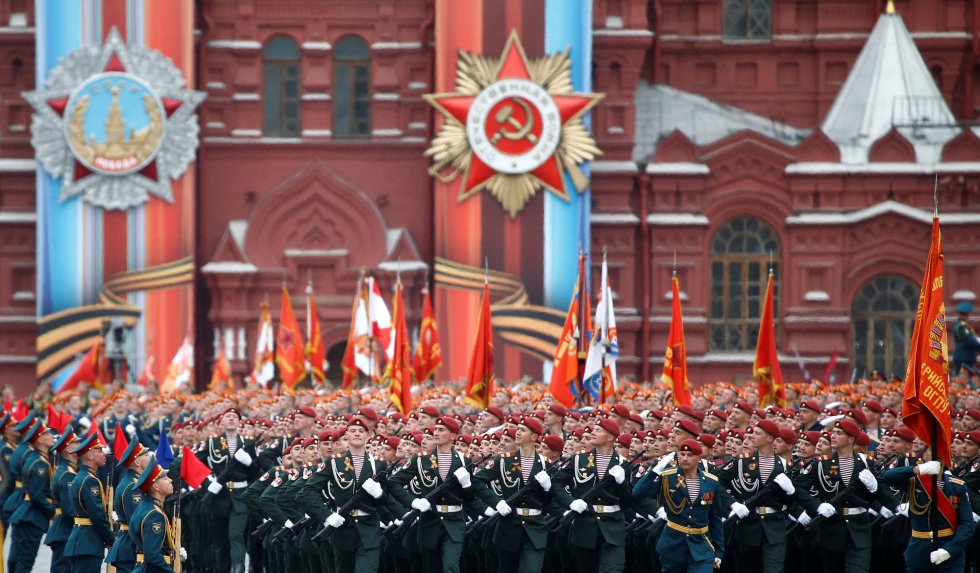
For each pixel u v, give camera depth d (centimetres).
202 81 18588
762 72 19450
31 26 18738
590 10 17750
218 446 8800
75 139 17512
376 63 18738
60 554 7606
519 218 17725
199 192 18562
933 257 6775
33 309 18588
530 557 7312
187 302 17662
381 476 7412
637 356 18588
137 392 14825
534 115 17650
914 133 18788
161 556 6512
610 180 18612
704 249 18600
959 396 10844
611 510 7294
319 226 18500
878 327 18612
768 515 7338
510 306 17662
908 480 6881
